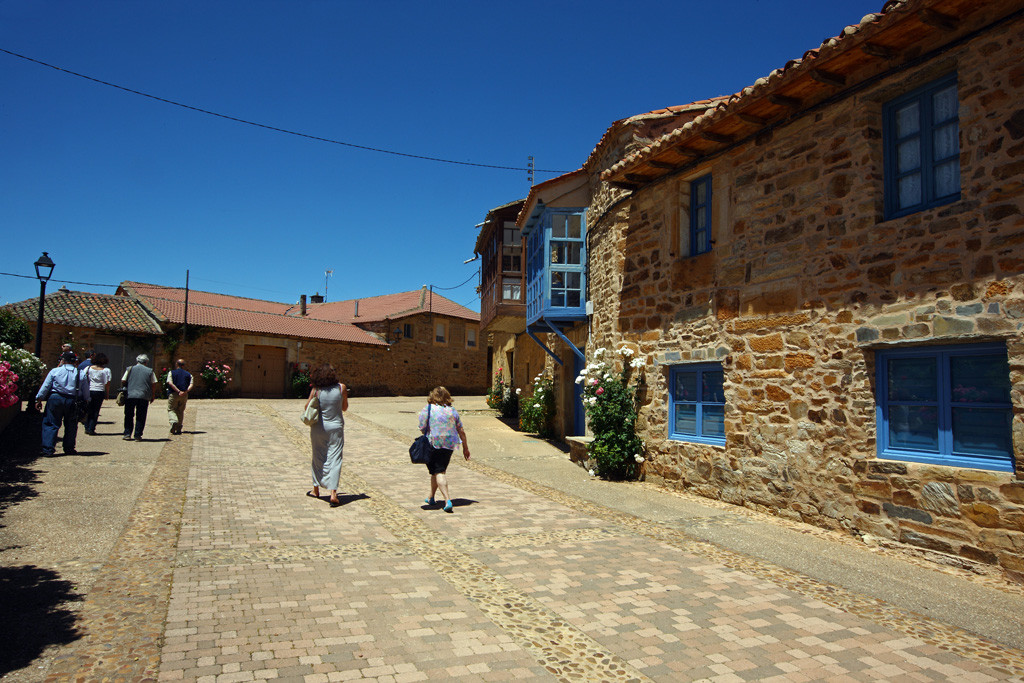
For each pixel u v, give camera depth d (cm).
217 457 965
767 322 699
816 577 492
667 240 857
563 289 1151
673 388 856
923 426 561
